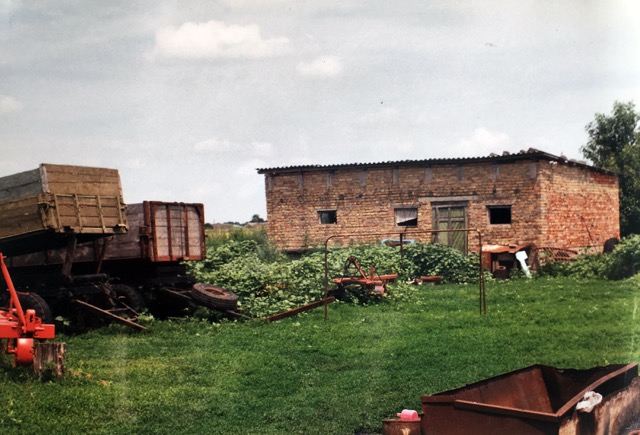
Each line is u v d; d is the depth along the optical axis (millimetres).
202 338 11367
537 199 21734
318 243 24031
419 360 9586
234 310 13547
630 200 26500
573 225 23141
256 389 8398
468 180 22609
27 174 10969
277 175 24547
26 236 11086
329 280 15609
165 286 13648
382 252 19500
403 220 23406
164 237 13648
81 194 11297
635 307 13719
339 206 23969
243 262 17016
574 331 11477
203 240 14547
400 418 6293
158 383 8562
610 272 19031
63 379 8438
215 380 8742
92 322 12195
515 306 14188
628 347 10258
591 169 24188
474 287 17750
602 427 6082
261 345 10773
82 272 13531
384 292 15305
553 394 7215
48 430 6762
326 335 11469
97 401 7684
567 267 20484
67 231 11070
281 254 21406
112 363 9484
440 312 13680
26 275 11984
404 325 12250
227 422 7223
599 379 6371
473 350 10164
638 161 25656
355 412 7434
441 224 22938
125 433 6824
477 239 22469
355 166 23672
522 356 9727
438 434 5777
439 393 6078
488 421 5547
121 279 14070
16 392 7824
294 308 14039
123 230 11844
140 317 12484
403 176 23328
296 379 8766
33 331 8766
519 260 20922
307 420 7238
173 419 7285
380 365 9383
